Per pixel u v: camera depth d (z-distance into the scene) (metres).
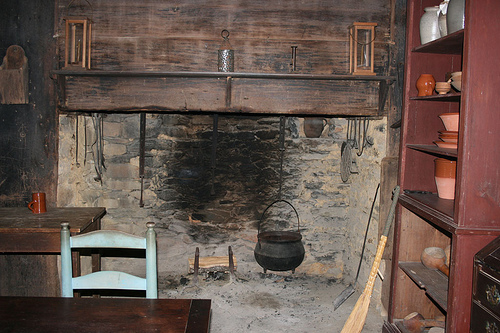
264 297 3.02
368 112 2.72
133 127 3.24
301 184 3.37
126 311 1.31
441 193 2.12
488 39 1.58
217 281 3.25
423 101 2.27
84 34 2.54
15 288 2.65
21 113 2.67
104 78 2.63
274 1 2.66
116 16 2.62
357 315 2.09
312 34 2.68
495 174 1.62
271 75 2.56
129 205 3.30
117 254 3.24
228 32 2.63
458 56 2.26
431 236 2.31
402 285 2.31
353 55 2.66
